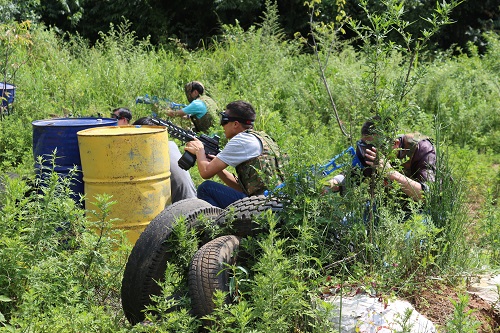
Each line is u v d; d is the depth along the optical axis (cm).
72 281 449
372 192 496
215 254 443
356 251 477
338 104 1160
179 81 1381
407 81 505
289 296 410
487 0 2470
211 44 2023
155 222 473
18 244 454
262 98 1144
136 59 1369
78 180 590
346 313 428
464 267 517
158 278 462
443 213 522
